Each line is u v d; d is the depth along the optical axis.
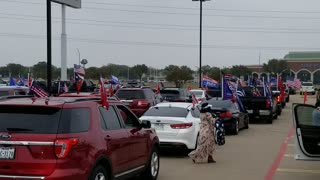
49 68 16.67
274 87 42.00
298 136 9.81
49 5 16.56
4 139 6.29
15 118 6.50
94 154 6.80
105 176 7.26
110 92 18.84
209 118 12.49
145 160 9.22
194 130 13.47
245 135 19.78
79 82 19.69
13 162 6.23
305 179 10.38
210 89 35.00
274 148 15.61
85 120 6.93
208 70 85.12
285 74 125.69
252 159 13.20
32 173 6.18
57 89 28.27
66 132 6.42
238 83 26.03
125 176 8.19
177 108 13.97
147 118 13.32
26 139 6.25
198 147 12.48
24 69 78.94
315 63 132.12
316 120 9.73
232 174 10.82
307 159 9.80
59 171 6.18
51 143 6.23
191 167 11.77
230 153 14.39
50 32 16.67
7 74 78.69
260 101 25.45
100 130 7.22
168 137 13.10
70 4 23.42
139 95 19.78
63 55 46.38
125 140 8.08
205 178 10.29
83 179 6.50
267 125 24.88
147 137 9.31
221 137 16.20
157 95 22.14
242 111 21.98
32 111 6.57
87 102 7.19
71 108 6.71
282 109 38.66
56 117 6.49
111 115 7.95
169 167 11.73
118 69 96.69
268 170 11.45
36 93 13.49
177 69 74.50
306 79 133.25
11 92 15.05
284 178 10.48
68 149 6.29
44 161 6.19
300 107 9.78
